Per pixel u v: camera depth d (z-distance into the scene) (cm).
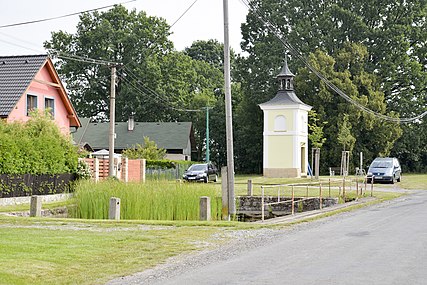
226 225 2120
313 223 2227
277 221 2283
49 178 3347
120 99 8394
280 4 7912
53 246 1550
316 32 7688
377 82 7469
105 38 8256
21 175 3078
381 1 7719
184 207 2647
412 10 7725
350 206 3009
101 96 8706
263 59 7694
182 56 8838
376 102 7156
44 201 3188
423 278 1088
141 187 2734
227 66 2616
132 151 6525
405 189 4744
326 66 7206
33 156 3170
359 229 1941
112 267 1298
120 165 4406
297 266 1238
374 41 7731
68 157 3556
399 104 7662
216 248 1585
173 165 6181
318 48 7481
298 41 7638
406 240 1625
